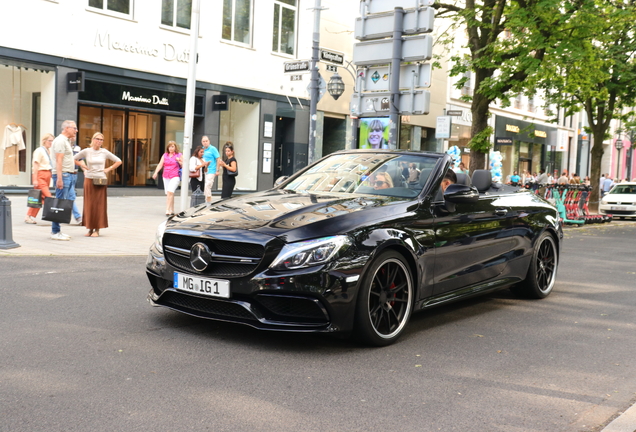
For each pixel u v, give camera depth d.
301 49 24.94
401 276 5.00
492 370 4.41
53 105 17.64
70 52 17.77
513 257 6.50
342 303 4.47
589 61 15.43
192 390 3.73
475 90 16.42
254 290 4.41
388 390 3.89
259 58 23.36
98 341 4.65
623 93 23.31
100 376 3.90
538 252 6.98
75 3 17.78
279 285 4.36
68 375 3.90
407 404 3.67
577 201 20.81
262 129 23.70
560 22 14.40
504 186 7.28
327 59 16.64
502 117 36.91
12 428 3.11
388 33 11.33
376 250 4.65
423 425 3.37
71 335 4.78
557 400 3.85
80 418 3.26
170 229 4.90
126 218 13.39
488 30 16.19
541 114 41.66
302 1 24.73
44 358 4.21
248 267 4.47
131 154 20.05
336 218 4.69
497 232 6.20
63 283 6.69
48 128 17.66
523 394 3.94
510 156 38.72
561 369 4.50
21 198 16.55
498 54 15.28
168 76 20.38
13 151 17.19
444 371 4.33
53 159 11.55
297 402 3.62
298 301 4.50
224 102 21.66
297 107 24.89
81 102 18.23
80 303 5.82
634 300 7.20
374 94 11.66
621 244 14.00
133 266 7.93
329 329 4.46
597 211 23.53
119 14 18.91
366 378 4.10
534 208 6.95
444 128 14.93
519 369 4.46
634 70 21.38
